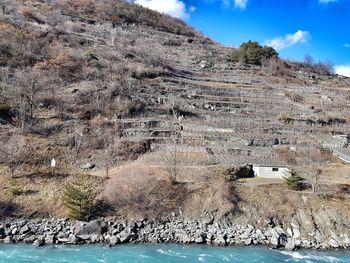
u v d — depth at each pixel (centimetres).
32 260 3528
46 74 7269
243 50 12244
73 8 13175
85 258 3631
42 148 5509
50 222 4225
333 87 10931
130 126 6450
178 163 5475
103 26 11931
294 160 6062
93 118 6431
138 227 4291
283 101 8619
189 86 8625
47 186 4694
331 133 7350
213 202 4694
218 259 3762
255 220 4541
